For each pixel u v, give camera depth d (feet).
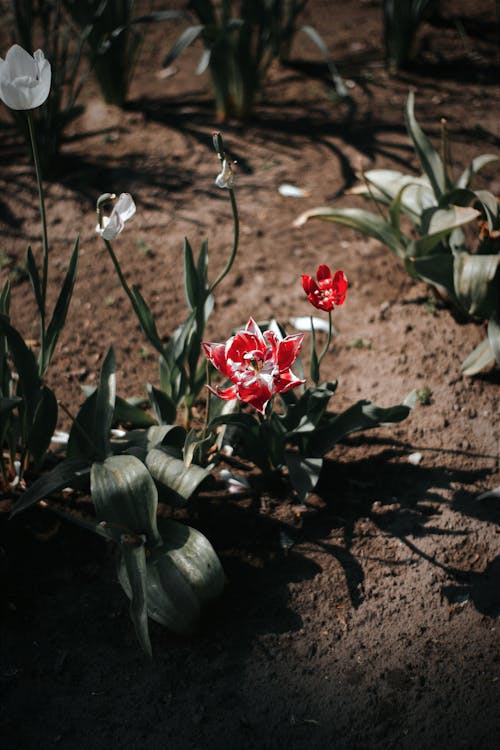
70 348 5.21
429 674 3.82
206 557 3.89
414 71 7.84
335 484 4.49
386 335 5.21
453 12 8.95
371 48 8.30
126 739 3.66
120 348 5.22
